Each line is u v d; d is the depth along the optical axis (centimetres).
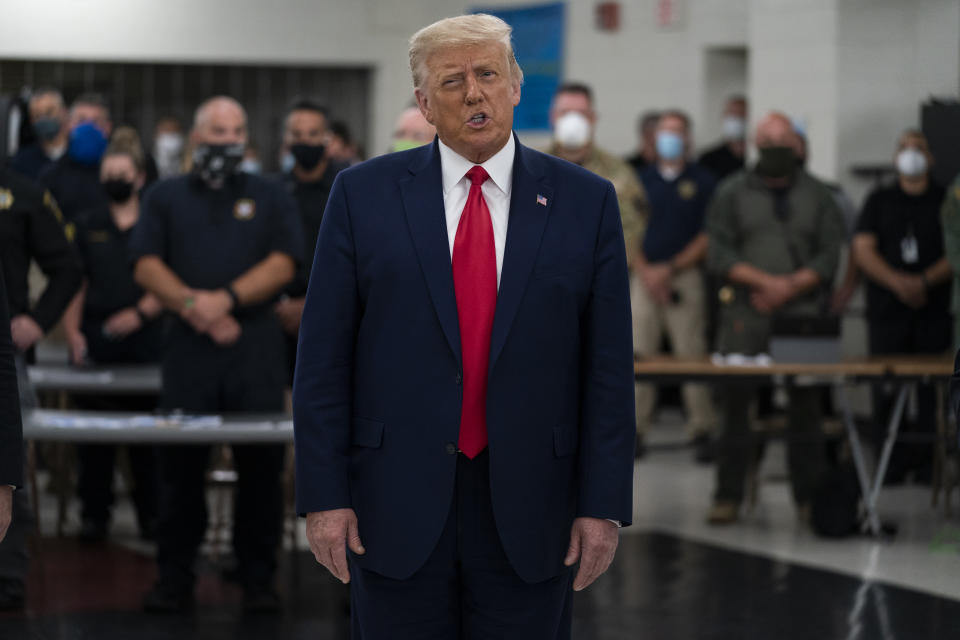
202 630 553
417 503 308
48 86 1453
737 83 1302
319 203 660
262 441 539
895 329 927
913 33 1077
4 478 312
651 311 1046
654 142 1185
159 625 561
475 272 311
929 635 542
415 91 314
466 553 312
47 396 788
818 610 582
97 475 734
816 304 802
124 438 539
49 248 596
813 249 805
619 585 629
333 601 605
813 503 739
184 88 1488
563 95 757
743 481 780
